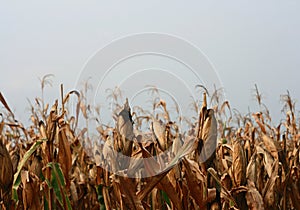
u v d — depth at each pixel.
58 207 4.09
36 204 3.78
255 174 4.18
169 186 3.69
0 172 3.44
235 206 3.91
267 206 4.27
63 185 3.86
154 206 4.00
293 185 4.56
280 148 4.58
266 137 4.53
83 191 4.58
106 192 3.75
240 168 3.98
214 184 3.69
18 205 3.67
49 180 3.94
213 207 3.68
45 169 3.97
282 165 4.48
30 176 3.81
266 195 4.29
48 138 3.96
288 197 4.55
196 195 3.68
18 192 3.91
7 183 3.46
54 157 4.07
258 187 4.26
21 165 3.66
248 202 3.92
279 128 5.83
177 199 3.71
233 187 3.99
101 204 3.78
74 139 4.39
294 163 4.85
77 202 4.46
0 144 3.46
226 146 4.51
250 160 4.21
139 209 3.58
